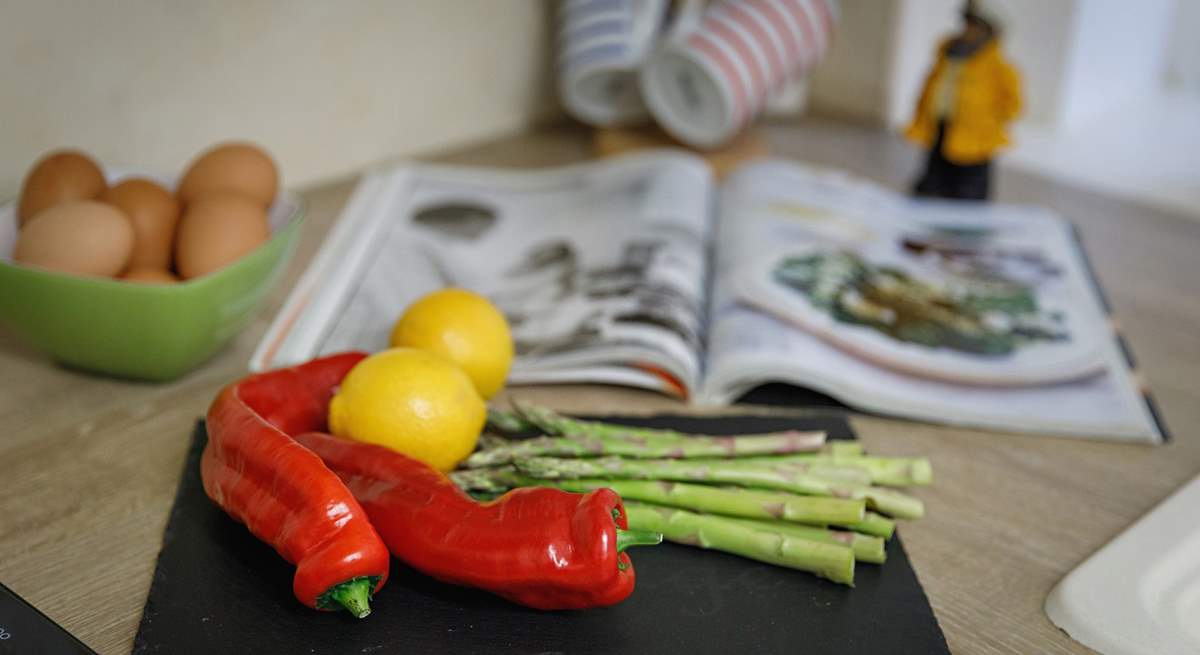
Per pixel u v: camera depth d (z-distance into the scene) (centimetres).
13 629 59
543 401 77
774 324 80
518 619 61
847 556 62
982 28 96
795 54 106
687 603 62
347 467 63
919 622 62
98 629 61
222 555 64
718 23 102
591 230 93
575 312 82
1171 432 76
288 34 100
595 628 61
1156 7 129
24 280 71
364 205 98
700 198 96
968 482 72
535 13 115
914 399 76
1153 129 123
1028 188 109
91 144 92
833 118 125
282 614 61
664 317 80
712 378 77
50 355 77
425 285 87
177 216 77
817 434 68
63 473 70
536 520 58
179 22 93
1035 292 87
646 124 114
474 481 66
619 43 107
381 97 108
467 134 115
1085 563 65
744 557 65
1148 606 63
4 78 86
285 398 67
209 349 77
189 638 60
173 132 96
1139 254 97
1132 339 86
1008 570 66
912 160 114
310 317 82
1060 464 73
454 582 60
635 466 65
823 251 90
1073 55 119
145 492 69
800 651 60
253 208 75
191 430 74
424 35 108
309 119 103
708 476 66
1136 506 70
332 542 58
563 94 111
